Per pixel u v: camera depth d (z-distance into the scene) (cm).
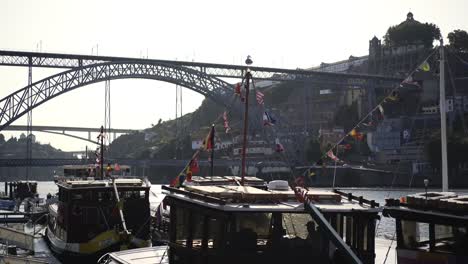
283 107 19812
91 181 3822
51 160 14825
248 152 12825
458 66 12012
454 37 13762
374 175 12950
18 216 6775
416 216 1827
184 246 1800
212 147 2364
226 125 2419
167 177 18412
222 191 1705
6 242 4234
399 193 11175
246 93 2203
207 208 1675
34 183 9438
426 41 19125
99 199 3597
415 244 1834
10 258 3008
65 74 14400
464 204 1706
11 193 9575
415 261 1823
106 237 3522
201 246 1698
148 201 3681
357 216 1636
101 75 14750
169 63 15638
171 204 1923
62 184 3828
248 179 2655
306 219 1620
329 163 10250
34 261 2917
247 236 1592
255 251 1590
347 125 18300
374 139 13038
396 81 18175
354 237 1639
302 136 16075
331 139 15238
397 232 1892
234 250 1583
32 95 14200
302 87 19588
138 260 2191
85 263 3562
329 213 1619
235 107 10994
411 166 12219
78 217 3566
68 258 3622
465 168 11744
